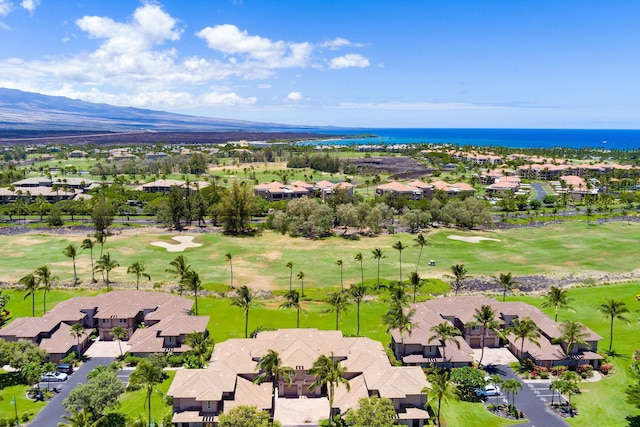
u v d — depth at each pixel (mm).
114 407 65375
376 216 173375
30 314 98688
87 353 84438
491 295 112875
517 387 68688
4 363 74188
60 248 150375
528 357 82312
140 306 94250
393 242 163625
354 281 123625
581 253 150375
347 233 176500
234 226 177375
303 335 78438
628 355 84000
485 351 86688
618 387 74250
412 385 66250
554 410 68000
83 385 63906
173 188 190000
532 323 79188
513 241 165375
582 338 79812
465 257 146625
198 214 188500
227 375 67938
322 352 74375
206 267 134375
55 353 79938
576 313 101438
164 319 88500
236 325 94938
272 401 67125
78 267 131375
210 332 91500
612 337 87812
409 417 63406
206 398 63250
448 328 77375
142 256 144000
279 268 134500
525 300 109312
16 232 171000
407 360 78438
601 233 174750
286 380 64438
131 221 193750
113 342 89500
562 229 181750
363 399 60250
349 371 71875
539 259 144625
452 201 195750
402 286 116688
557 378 76812
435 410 67250
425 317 86938
